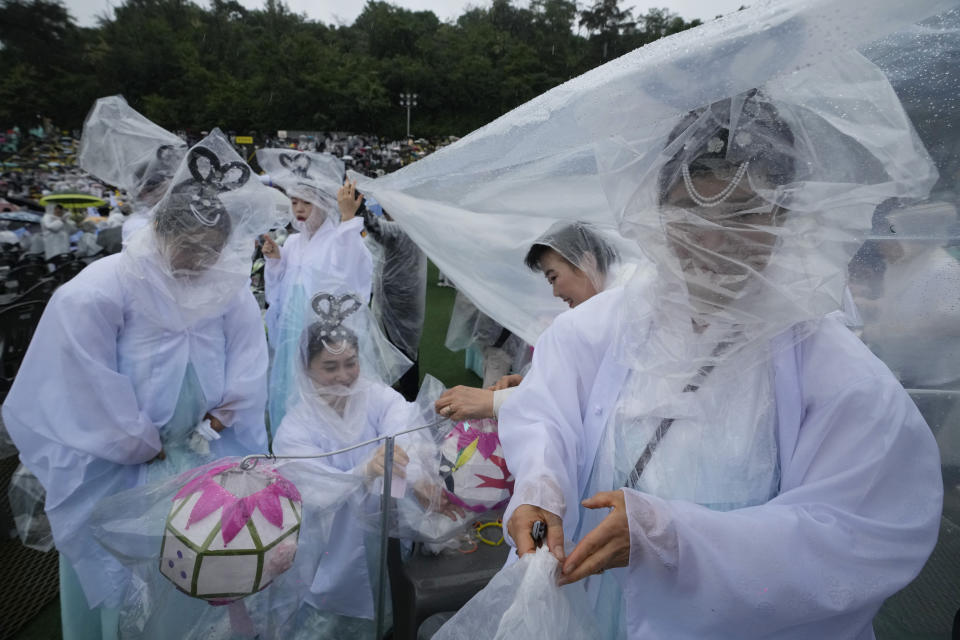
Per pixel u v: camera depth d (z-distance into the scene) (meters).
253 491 1.20
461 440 1.42
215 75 53.66
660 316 0.92
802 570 0.79
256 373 2.06
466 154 1.56
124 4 61.38
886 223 1.30
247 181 1.83
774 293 0.82
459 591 1.44
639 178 0.85
